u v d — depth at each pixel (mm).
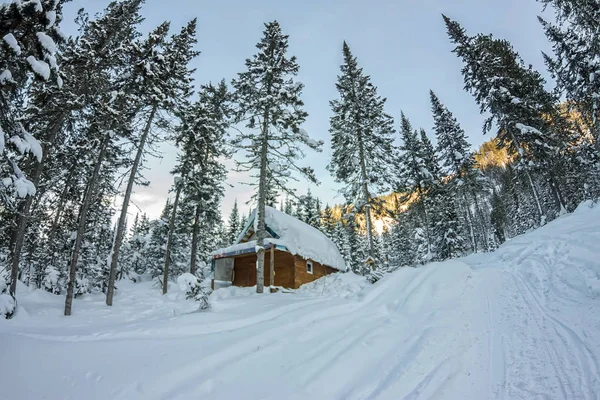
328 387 4793
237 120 16703
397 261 44438
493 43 25766
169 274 31766
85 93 15125
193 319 7562
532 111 22984
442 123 31562
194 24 20438
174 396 4285
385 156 21859
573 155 25109
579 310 6457
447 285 10188
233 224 48375
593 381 4039
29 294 15891
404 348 6168
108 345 5762
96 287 22453
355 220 22375
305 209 41906
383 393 4547
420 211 29906
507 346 5691
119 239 16250
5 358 4855
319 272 22703
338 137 23359
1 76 7484
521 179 25609
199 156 25391
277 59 17312
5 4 6902
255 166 16328
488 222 56719
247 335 6531
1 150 6852
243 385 4723
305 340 6582
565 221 15930
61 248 21188
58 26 8234
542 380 4375
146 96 17562
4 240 17562
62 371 4695
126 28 16984
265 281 21375
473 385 4590
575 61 19328
